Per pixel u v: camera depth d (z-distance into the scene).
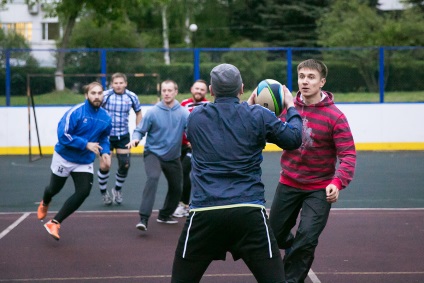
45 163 20.62
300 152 6.96
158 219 11.48
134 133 10.68
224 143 5.61
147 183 10.55
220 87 5.75
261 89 6.26
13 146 23.11
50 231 9.72
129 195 14.57
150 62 23.86
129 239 10.28
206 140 5.63
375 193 14.70
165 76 23.88
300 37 59.81
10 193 15.00
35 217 12.20
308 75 6.91
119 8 34.47
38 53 23.58
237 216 5.45
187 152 11.97
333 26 50.91
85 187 9.83
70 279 8.10
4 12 69.12
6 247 9.81
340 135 6.82
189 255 5.57
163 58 23.86
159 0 35.91
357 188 15.41
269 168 19.09
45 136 23.20
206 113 5.71
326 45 49.94
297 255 6.79
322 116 6.88
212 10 66.56
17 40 54.53
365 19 49.16
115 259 9.05
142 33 59.66
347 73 23.94
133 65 23.86
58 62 23.67
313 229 6.79
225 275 8.22
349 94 23.92
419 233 10.63
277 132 5.68
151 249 9.62
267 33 60.59
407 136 23.70
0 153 23.08
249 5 63.47
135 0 34.84
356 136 23.73
